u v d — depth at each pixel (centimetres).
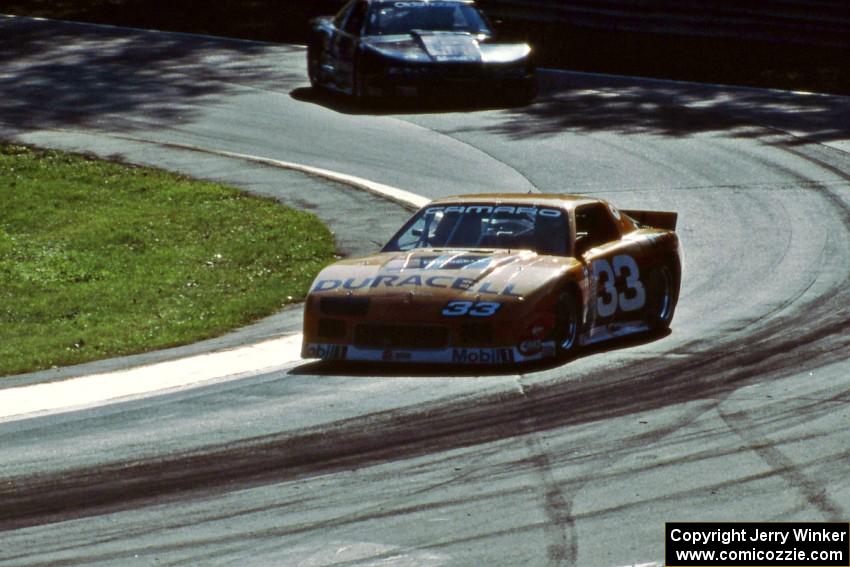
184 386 3562
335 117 8231
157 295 5109
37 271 5519
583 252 3884
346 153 7325
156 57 10244
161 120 8206
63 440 3000
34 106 8588
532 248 3872
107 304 5003
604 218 4131
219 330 4509
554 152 7275
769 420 3012
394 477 2642
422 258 3794
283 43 10950
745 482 2555
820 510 2391
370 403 3256
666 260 4256
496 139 7600
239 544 2277
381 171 6938
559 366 3625
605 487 2545
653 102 8625
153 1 13050
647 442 2852
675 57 10200
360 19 8531
